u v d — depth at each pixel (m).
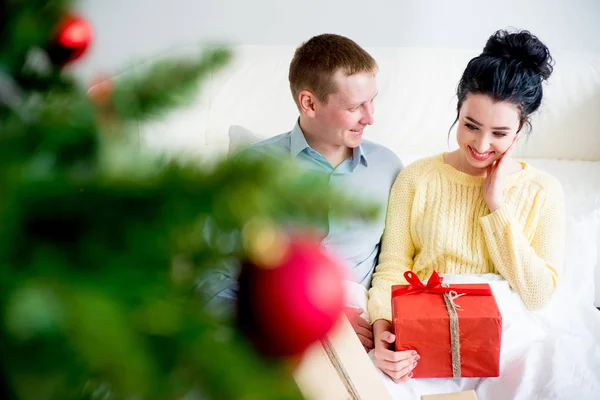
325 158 1.62
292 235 0.29
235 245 0.28
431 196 1.57
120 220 0.25
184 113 0.34
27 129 0.27
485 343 1.27
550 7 2.13
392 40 2.24
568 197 1.75
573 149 1.94
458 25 2.19
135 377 0.21
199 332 0.23
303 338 0.29
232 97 1.95
